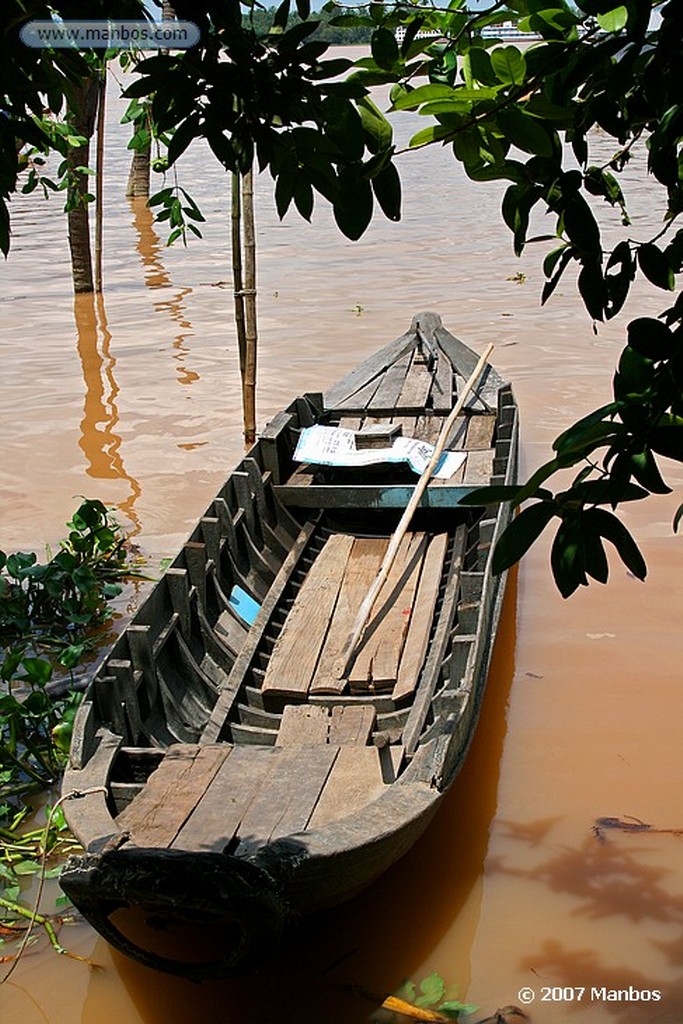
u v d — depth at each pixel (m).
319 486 7.14
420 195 23.30
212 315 14.37
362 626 5.86
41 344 13.33
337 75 2.31
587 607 7.00
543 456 9.34
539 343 12.53
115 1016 4.19
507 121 2.16
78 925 4.60
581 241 2.16
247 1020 4.18
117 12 2.42
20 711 5.38
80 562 7.47
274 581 6.60
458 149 2.32
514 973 4.38
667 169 2.01
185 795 4.41
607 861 4.92
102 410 10.90
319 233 19.47
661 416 1.95
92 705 4.68
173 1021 4.18
